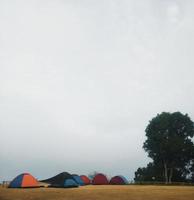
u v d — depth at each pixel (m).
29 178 35.16
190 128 66.94
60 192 27.81
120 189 31.42
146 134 67.50
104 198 24.30
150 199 23.94
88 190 29.75
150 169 72.56
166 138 64.44
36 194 26.53
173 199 24.16
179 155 63.62
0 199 24.11
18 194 26.59
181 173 67.44
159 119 66.31
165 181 62.56
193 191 30.25
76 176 46.53
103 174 51.94
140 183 54.75
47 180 36.31
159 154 64.44
